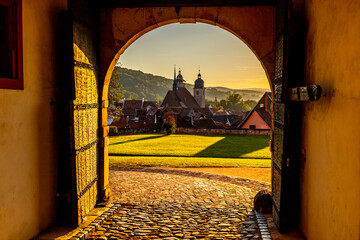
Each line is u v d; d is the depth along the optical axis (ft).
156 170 34.45
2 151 12.12
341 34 10.37
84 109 16.79
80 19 16.12
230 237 15.55
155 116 182.60
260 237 15.44
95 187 19.29
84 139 16.85
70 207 16.74
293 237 14.93
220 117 222.48
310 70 13.97
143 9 19.36
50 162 15.81
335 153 10.82
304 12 15.10
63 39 17.03
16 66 13.03
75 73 15.34
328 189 11.51
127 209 20.08
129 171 33.99
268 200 18.79
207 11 19.08
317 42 13.01
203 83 435.12
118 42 19.54
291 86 15.53
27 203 13.83
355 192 9.09
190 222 17.83
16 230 13.05
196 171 33.94
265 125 108.17
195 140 79.97
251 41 18.94
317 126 12.95
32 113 14.20
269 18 18.75
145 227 16.90
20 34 13.19
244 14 18.90
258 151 58.90
